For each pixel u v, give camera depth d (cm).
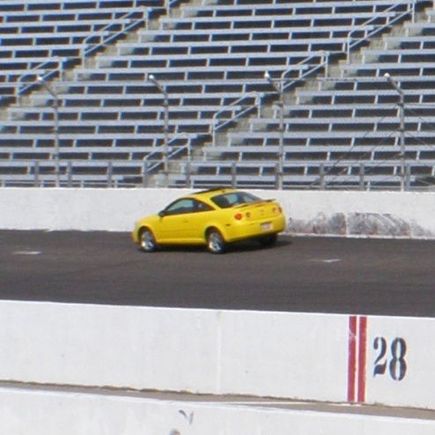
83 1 11894
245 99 10075
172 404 2806
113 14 11688
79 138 10225
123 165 9781
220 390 3472
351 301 5378
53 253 7631
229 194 7544
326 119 9531
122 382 3625
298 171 9119
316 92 9819
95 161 9488
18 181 10012
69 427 2933
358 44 10362
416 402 3212
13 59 11469
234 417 2725
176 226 7506
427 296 5431
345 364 3312
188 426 2781
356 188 8588
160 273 6638
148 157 9806
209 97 10188
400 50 10112
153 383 3572
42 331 3759
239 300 5566
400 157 8375
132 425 2853
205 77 10594
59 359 3731
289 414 2664
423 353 3209
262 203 7438
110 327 3647
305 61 10388
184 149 9719
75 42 11512
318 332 3350
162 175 9425
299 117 9681
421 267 6362
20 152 10319
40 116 10631
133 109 10312
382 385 3262
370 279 6031
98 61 11144
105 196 8650
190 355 3522
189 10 11394
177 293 5878
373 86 9756
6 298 5909
